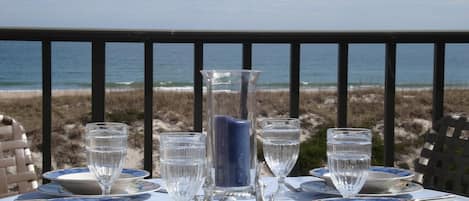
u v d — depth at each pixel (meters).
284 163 1.41
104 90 2.51
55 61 15.29
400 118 14.03
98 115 2.51
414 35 2.65
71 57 15.37
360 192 1.44
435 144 1.99
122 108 14.48
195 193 1.21
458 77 15.97
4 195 1.80
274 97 13.52
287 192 1.46
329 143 1.31
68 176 1.53
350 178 1.28
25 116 15.05
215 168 1.30
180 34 2.55
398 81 16.17
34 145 13.77
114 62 14.77
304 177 1.65
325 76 15.97
